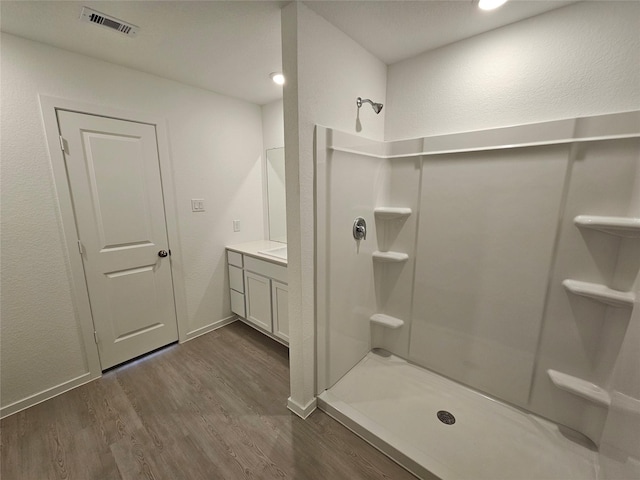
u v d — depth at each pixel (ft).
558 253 4.63
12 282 5.32
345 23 4.72
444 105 5.56
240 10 4.35
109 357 6.73
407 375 6.38
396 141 6.23
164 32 4.95
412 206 6.24
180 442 4.86
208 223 8.35
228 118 8.42
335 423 5.29
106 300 6.57
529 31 4.56
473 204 5.41
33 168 5.34
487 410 5.33
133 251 6.89
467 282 5.68
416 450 4.46
